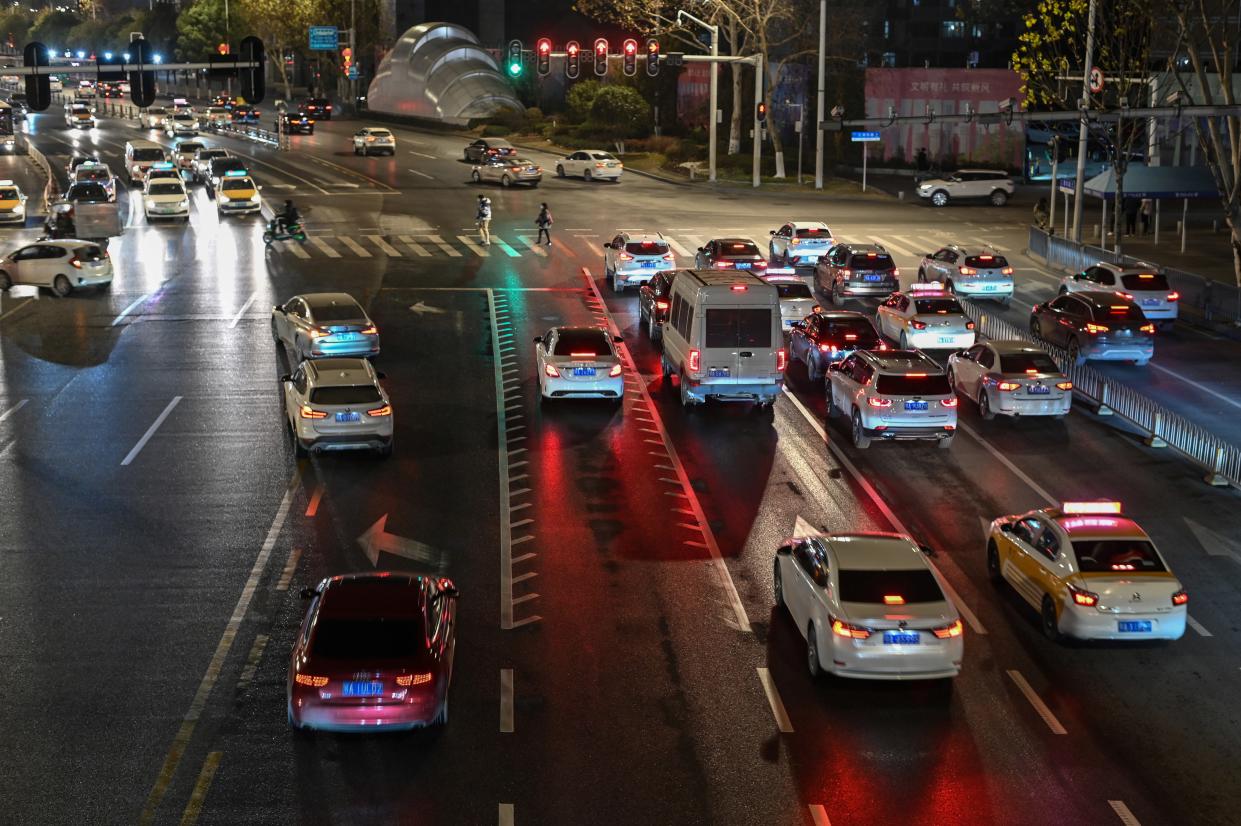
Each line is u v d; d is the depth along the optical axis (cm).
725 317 3070
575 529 2389
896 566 1819
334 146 9388
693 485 2647
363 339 3450
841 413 3131
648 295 3959
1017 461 2839
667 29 8906
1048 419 3167
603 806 1481
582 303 4378
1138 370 3625
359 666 1576
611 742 1628
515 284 4672
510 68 6159
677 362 3250
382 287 4569
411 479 2644
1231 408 3228
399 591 1698
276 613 2006
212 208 6394
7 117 8694
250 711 1692
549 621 1994
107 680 1775
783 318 3878
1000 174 7250
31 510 2436
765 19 7825
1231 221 4516
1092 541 1967
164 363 3531
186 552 2244
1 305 4241
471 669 1825
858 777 1557
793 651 1906
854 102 8800
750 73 9144
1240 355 3812
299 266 4931
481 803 1480
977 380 3206
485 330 3969
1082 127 5278
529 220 6144
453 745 1609
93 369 3459
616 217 6309
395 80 11675
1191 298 4431
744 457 2836
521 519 2433
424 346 3766
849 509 2525
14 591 2075
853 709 1733
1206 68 6619
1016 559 2095
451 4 12731
